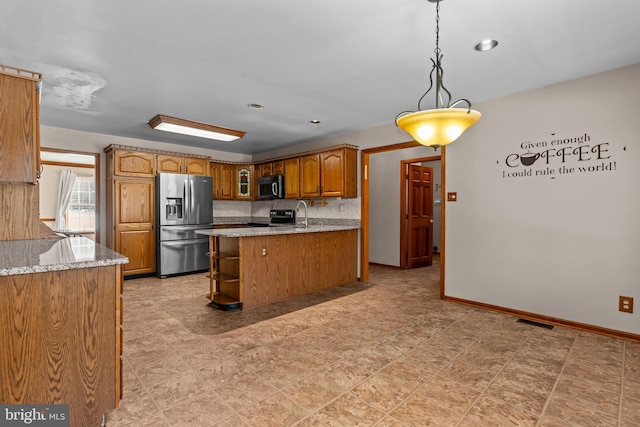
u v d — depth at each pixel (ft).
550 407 6.00
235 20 6.72
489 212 11.64
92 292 5.41
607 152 9.27
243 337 9.22
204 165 18.93
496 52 8.16
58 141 15.57
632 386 6.70
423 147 19.15
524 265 10.87
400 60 8.58
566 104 9.96
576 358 7.93
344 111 13.03
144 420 5.59
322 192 16.66
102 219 16.88
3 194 8.37
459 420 5.62
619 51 8.13
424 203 21.11
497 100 11.40
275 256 12.76
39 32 7.09
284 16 6.59
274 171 19.60
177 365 7.55
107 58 8.36
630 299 8.98
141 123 14.75
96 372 5.45
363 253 16.31
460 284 12.51
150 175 16.94
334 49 7.98
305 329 9.85
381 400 6.20
